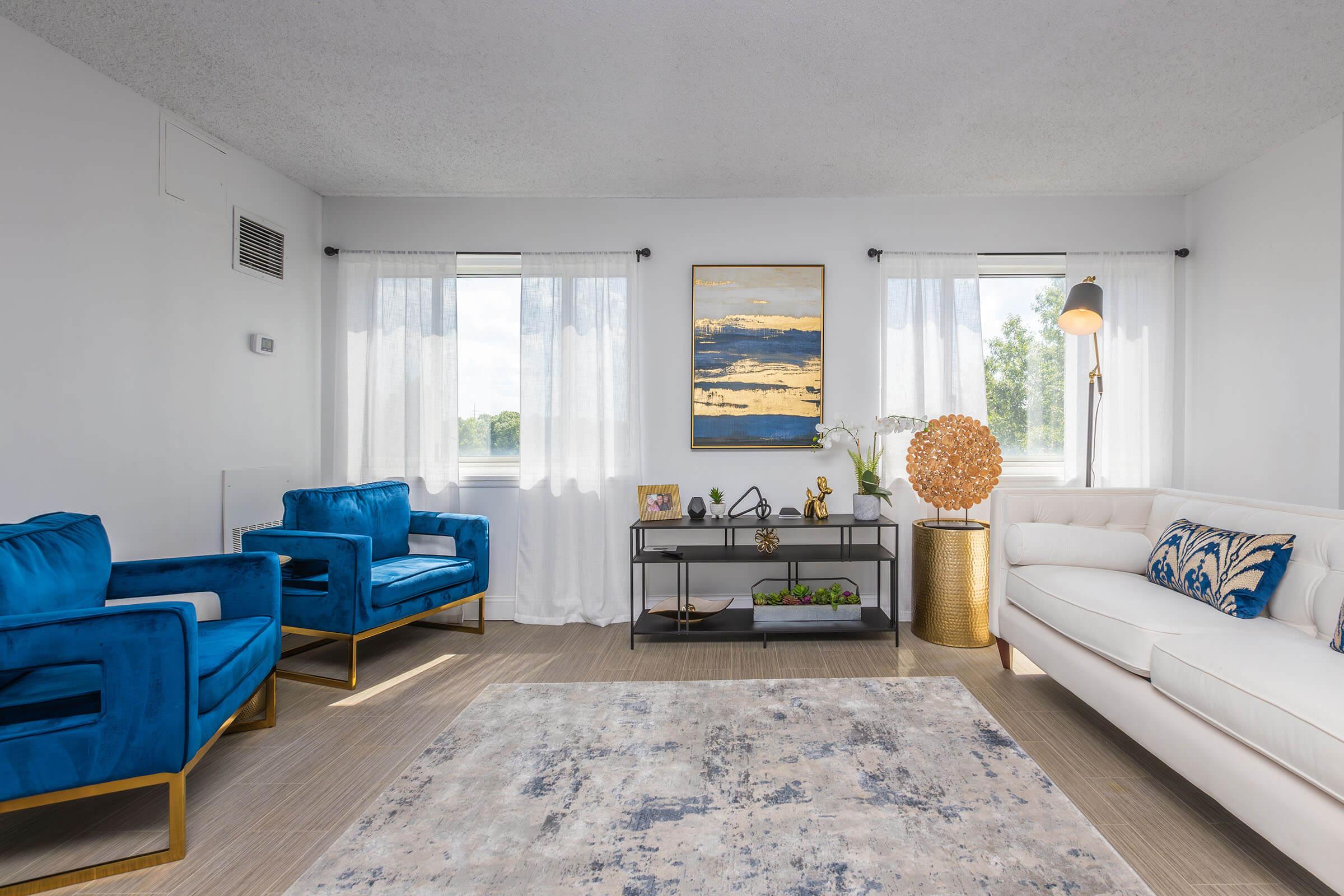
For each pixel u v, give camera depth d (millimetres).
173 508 2719
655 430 3727
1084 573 2404
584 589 3609
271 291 3318
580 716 2307
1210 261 3514
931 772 1881
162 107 2678
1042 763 1960
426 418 3660
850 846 1521
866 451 3707
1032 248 3693
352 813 1714
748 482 3719
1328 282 2846
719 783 1819
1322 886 1398
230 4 2041
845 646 3141
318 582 2727
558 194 3668
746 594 3746
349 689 2602
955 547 3139
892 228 3709
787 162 3242
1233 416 3365
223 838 1603
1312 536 1912
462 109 2721
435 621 3607
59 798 1436
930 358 3635
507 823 1633
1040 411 3855
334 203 3732
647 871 1437
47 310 2215
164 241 2680
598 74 2459
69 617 1446
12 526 1753
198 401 2852
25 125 2146
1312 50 2301
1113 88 2557
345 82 2508
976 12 2096
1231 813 1627
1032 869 1436
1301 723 1313
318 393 3707
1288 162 3029
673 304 3721
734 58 2355
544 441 3639
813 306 3689
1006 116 2785
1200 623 1829
